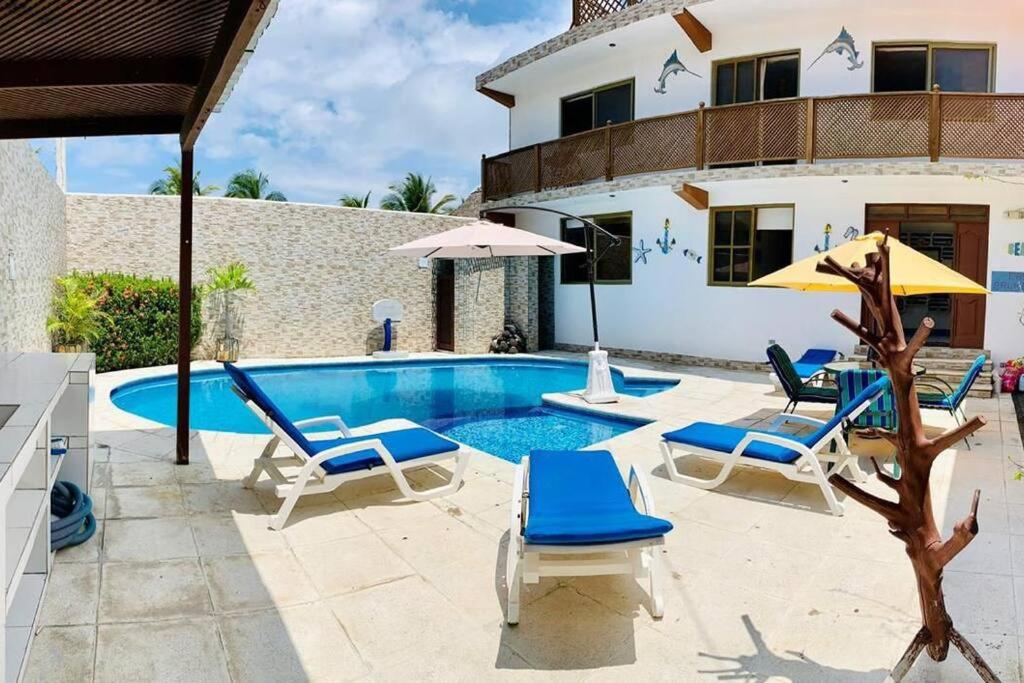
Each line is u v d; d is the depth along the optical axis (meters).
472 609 3.58
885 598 3.71
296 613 3.50
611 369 13.60
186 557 4.12
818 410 9.30
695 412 9.27
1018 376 10.77
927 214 12.05
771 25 12.90
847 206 12.32
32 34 3.71
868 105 11.50
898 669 2.68
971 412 9.09
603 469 4.57
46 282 10.91
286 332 15.21
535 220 17.59
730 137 12.43
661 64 14.35
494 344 16.75
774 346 8.33
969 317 12.07
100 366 12.41
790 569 4.09
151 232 13.74
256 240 14.80
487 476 5.98
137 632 3.26
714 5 12.29
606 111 15.62
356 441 5.07
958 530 2.38
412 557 4.22
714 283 13.78
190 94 4.96
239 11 3.00
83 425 4.75
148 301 13.13
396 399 11.67
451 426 9.49
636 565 3.49
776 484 5.80
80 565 3.95
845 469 5.98
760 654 3.16
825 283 6.63
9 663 2.85
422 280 17.03
